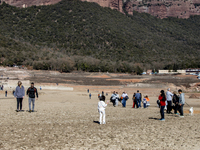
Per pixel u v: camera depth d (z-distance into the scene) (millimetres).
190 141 9586
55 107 22625
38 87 76750
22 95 17453
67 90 78000
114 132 10922
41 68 162750
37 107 22281
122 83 103562
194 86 83625
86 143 8820
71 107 23109
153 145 8852
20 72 138250
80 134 10297
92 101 44281
